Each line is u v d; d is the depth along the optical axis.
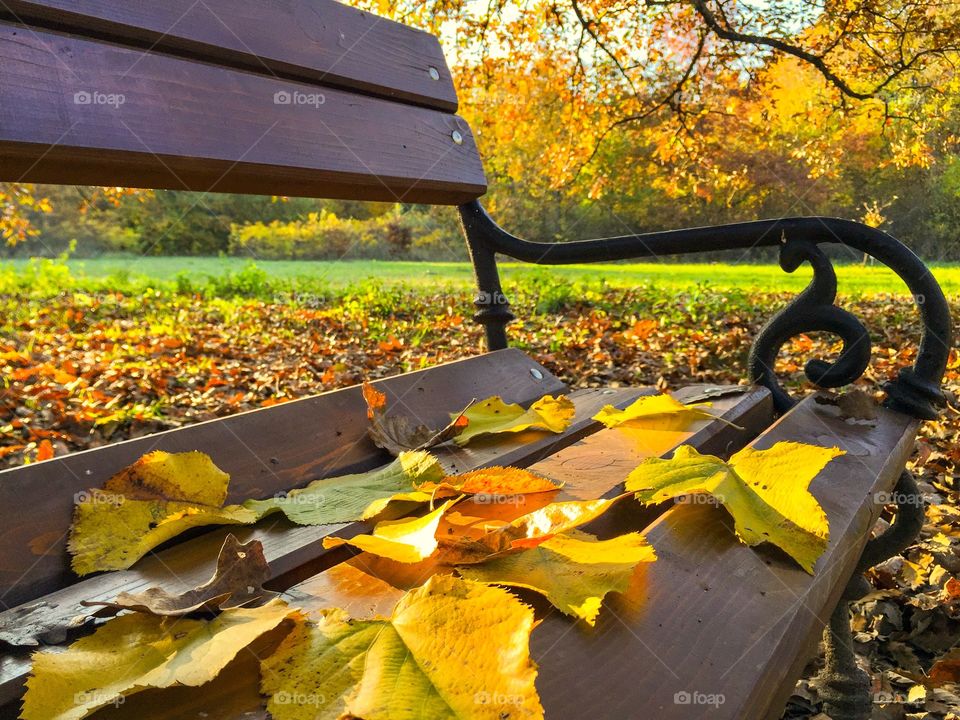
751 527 0.69
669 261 26.33
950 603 2.03
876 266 19.80
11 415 3.73
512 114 10.32
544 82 10.62
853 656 1.42
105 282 13.83
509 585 0.55
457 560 0.59
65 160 0.82
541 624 0.52
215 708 0.44
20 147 0.76
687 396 1.39
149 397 4.32
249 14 1.09
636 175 16.16
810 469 0.75
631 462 0.95
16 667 0.49
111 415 3.64
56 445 3.19
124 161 0.86
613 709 0.44
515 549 0.60
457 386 1.30
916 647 1.90
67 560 0.66
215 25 1.02
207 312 9.73
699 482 0.74
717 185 13.62
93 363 5.33
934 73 10.78
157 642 0.49
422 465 0.85
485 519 0.71
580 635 0.51
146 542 0.67
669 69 11.02
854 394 1.25
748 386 1.43
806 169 19.27
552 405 1.20
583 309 9.06
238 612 0.53
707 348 5.75
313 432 0.99
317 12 1.23
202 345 6.38
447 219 26.64
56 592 0.61
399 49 1.43
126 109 0.86
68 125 0.79
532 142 16.17
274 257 26.00
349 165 1.20
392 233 26.92
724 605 0.59
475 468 0.93
